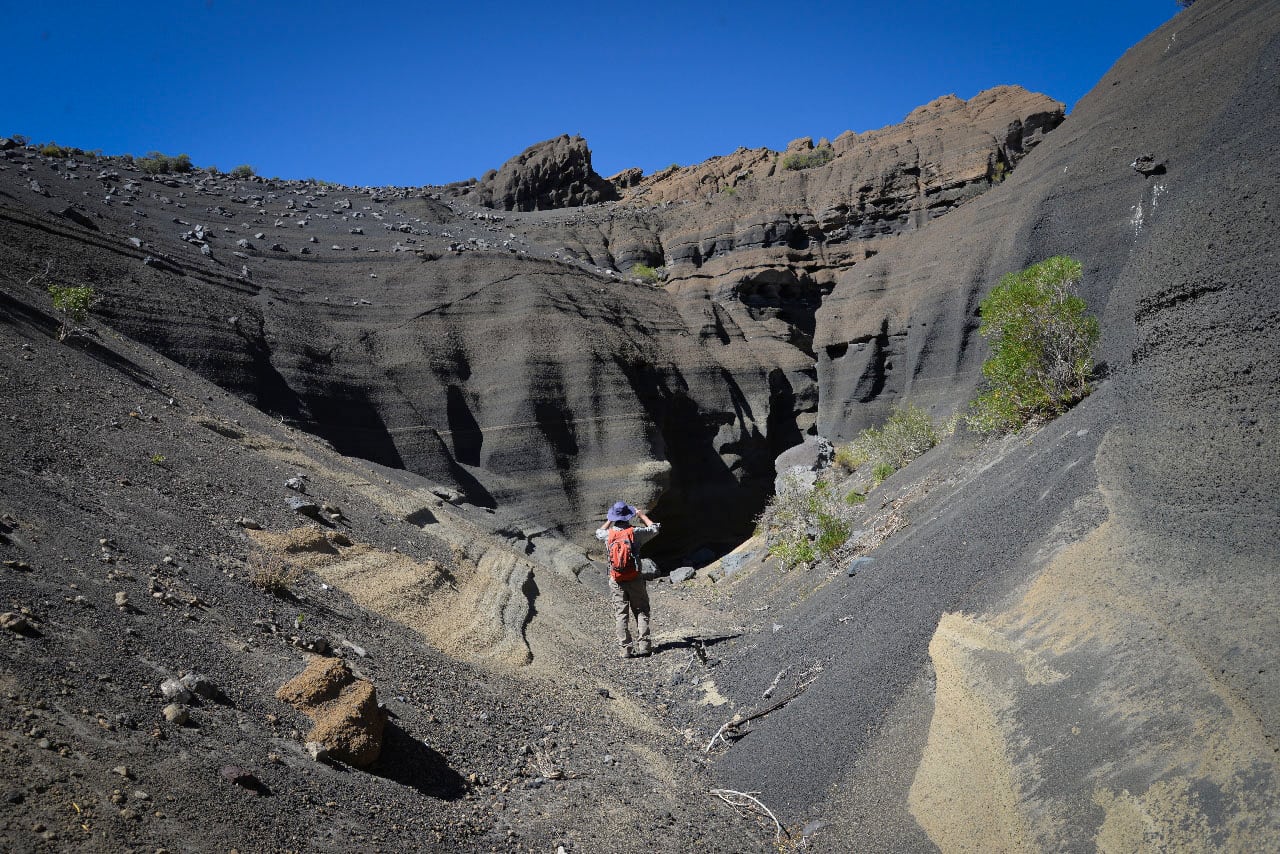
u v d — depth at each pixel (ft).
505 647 26.58
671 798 17.93
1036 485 22.20
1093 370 32.73
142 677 13.62
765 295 133.39
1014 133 132.26
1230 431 14.51
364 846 12.25
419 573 30.86
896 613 21.49
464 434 85.20
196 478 29.30
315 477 40.91
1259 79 19.93
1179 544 14.16
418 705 18.97
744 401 112.27
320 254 94.53
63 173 98.43
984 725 14.02
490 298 95.09
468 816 14.87
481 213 160.35
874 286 105.91
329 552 28.58
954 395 83.46
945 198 132.26
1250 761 10.09
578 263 127.34
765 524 52.75
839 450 68.13
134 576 17.46
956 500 30.91
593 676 27.55
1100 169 51.98
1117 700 12.33
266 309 77.56
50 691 11.78
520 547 63.72
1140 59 59.26
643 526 32.96
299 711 15.29
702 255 139.54
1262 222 15.14
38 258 58.95
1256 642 11.33
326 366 75.87
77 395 31.86
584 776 18.22
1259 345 14.48
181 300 67.26
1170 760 10.92
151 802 10.65
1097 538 16.08
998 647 15.43
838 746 17.30
